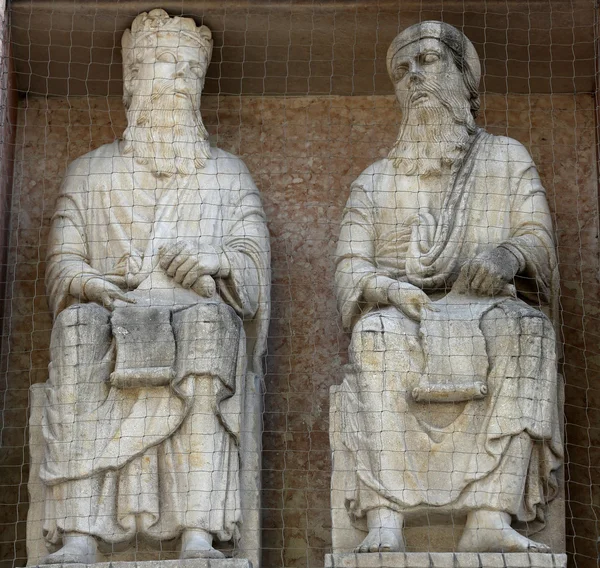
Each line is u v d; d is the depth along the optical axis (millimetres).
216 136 8727
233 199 8109
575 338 8211
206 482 7199
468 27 8555
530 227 7887
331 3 8492
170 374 7273
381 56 8695
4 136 8203
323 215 8555
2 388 8133
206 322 7383
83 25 8484
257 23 8531
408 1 8500
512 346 7297
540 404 7242
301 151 8711
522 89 8727
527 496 7215
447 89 8133
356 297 7738
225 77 8711
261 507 7824
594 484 7898
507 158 8070
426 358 7328
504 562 6895
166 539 7176
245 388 7582
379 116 8766
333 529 7277
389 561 6914
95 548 7164
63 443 7262
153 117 8180
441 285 7766
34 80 8664
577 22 8477
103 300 7680
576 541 7750
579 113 8711
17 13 8430
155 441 7223
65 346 7387
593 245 8445
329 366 8203
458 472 7160
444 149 8039
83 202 8078
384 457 7195
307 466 7988
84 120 8727
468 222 7902
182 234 7938
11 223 8469
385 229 7969
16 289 8359
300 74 8766
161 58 8266
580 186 8594
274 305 8336
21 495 7914
